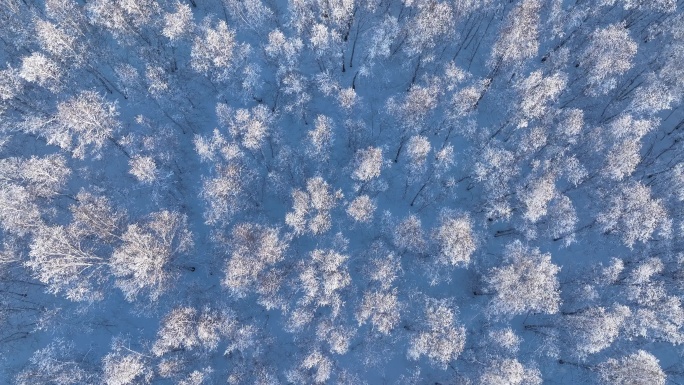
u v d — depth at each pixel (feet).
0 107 157.48
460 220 140.56
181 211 167.53
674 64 153.07
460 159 175.63
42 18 171.53
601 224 154.92
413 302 150.00
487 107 180.14
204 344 139.54
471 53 189.26
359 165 151.43
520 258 138.62
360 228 162.20
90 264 141.28
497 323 156.87
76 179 169.68
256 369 147.23
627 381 131.03
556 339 148.15
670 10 163.84
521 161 159.02
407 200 171.94
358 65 189.88
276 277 140.05
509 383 128.88
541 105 153.38
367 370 154.40
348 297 150.41
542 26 170.71
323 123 154.40
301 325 143.95
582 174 150.20
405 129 166.09
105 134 157.99
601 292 153.58
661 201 150.00
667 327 137.59
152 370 142.41
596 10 165.17
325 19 168.04
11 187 147.23
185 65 182.29
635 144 145.89
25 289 161.48
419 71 182.80
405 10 185.06
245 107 180.14
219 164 151.53
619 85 171.01
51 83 161.48
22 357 157.89
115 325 160.04
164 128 168.45
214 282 162.09
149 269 138.82
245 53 162.91
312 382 144.15
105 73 182.39
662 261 152.56
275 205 168.66
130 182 170.91
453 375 149.48
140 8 158.51
